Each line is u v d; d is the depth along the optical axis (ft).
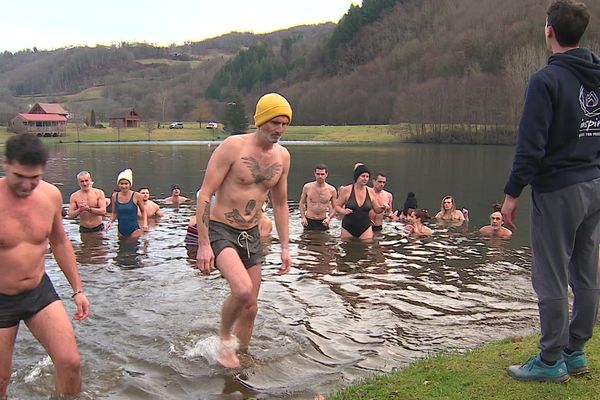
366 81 360.28
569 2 10.99
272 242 34.78
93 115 352.90
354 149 194.59
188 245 33.63
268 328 18.86
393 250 32.68
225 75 463.42
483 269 27.96
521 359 13.28
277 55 485.56
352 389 12.73
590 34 201.77
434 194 70.28
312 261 29.53
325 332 18.60
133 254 31.04
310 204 39.37
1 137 269.23
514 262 29.63
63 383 13.28
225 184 15.99
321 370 15.53
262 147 16.06
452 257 30.83
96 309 21.04
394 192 72.64
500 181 87.35
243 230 16.31
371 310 21.06
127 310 20.93
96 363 16.11
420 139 250.57
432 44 347.97
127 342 17.72
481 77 257.14
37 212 12.96
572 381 11.69
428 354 15.64
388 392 12.22
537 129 10.75
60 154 164.45
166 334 18.37
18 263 12.66
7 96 439.22
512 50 271.90
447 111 244.42
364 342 17.72
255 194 16.14
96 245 33.53
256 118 15.84
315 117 370.73
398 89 334.03
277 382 14.83
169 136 315.99
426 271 27.48
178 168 110.73
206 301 22.08
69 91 520.42
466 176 96.07
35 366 15.90
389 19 411.75
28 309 13.04
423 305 21.75
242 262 16.25
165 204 55.47
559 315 11.25
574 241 11.39
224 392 14.29
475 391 11.71
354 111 352.28
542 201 11.21
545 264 11.35
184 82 499.10
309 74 430.61
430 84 275.59
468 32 319.88
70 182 81.71
